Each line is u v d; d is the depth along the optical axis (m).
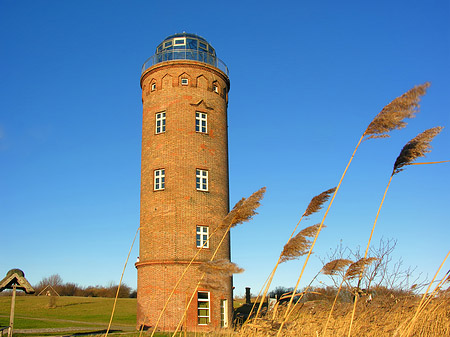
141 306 29.77
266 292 8.31
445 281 8.62
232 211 8.56
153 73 33.75
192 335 18.59
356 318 10.51
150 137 32.75
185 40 34.38
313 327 9.67
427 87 7.05
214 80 34.03
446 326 10.15
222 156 33.16
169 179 31.08
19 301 58.12
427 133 7.39
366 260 8.23
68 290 79.38
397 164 7.68
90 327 31.28
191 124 32.19
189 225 30.27
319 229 7.85
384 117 7.34
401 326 9.27
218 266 7.27
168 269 29.22
